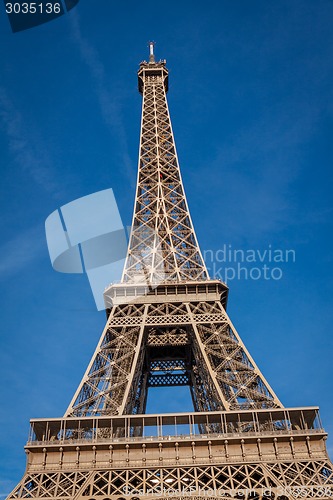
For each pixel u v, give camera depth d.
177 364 110.31
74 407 76.38
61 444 71.12
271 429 75.06
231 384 80.31
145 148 132.75
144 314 93.44
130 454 71.25
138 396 101.75
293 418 76.94
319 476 67.81
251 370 82.69
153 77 154.75
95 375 83.00
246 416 74.50
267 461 69.94
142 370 106.25
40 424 73.56
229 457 70.69
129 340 90.50
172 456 71.00
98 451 71.44
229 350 88.69
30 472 68.94
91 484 67.00
